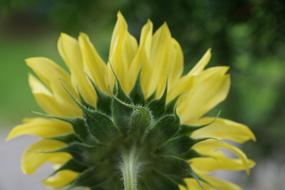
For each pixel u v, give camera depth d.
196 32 1.03
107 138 0.81
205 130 0.83
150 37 0.81
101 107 0.81
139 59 0.81
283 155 1.26
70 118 0.81
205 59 0.83
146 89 0.81
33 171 0.83
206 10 1.02
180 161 0.81
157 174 0.81
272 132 1.25
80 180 0.82
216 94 0.83
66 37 0.82
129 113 0.80
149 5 1.04
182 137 0.81
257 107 1.29
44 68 0.83
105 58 1.12
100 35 1.15
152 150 0.81
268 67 1.17
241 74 1.09
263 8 1.00
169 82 0.82
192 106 0.82
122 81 0.81
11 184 1.85
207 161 0.83
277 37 1.01
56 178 0.84
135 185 0.80
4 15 1.16
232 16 1.01
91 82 0.81
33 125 0.83
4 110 3.34
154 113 0.81
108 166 0.81
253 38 1.03
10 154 2.49
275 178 1.32
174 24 1.03
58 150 0.82
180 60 0.82
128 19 1.05
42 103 0.83
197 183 0.84
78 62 0.82
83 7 1.14
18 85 3.74
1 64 4.19
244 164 0.82
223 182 0.84
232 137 0.83
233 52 1.05
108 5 1.13
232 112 1.17
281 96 1.25
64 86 0.81
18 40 4.94
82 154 0.81
